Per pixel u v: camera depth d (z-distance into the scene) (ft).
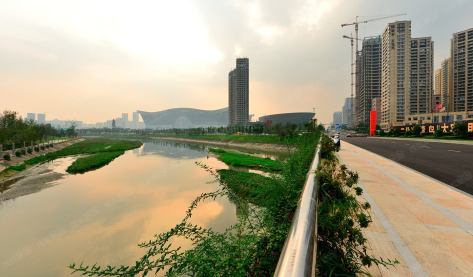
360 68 483.51
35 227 41.24
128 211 49.34
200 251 6.55
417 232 13.52
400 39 304.30
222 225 37.73
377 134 240.32
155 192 65.26
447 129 144.25
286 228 7.03
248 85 547.08
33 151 157.89
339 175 12.97
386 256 10.98
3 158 110.11
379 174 31.14
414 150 66.64
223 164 111.55
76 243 35.04
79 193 65.05
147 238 36.17
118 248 33.27
